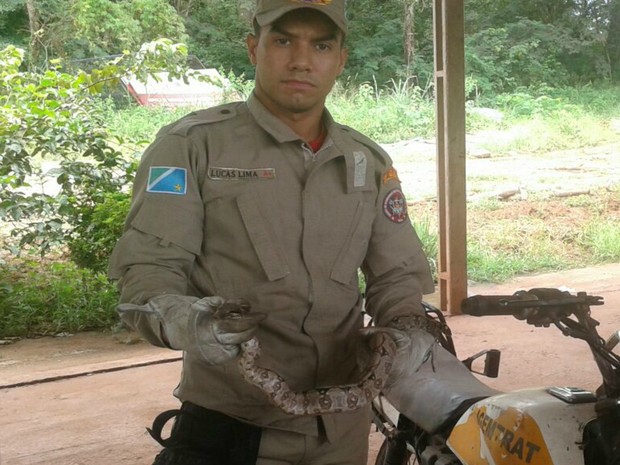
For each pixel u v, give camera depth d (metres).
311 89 2.17
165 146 2.13
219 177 2.13
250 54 2.32
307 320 2.18
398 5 26.12
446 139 6.83
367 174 2.27
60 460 4.39
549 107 20.59
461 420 2.57
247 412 2.21
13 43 22.47
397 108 18.64
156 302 1.79
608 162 14.84
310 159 2.21
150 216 2.07
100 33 21.27
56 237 8.40
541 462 2.17
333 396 1.88
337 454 2.33
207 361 1.68
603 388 2.38
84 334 7.46
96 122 9.12
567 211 11.44
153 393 5.44
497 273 9.00
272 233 2.15
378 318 2.32
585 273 9.00
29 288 8.07
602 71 26.00
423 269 2.39
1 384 5.64
